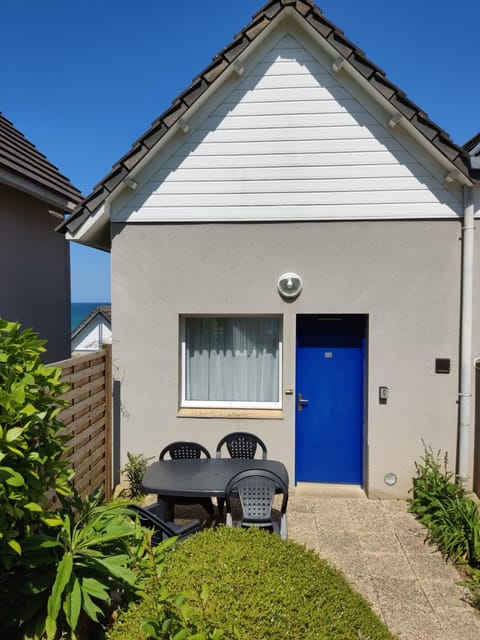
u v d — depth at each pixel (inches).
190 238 246.4
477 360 238.7
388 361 241.8
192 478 184.5
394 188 237.9
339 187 240.1
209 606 87.6
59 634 104.7
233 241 245.1
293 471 246.2
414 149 235.0
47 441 117.3
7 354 112.6
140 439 250.7
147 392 250.1
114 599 116.2
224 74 229.8
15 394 101.7
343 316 256.2
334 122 238.8
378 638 95.7
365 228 240.2
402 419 241.8
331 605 96.5
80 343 629.0
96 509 133.0
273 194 242.7
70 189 351.6
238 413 249.8
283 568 103.5
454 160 223.5
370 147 237.9
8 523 101.6
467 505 197.8
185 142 244.2
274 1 244.8
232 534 119.3
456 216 235.3
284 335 245.1
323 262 242.2
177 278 247.9
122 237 248.2
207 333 261.1
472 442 238.2
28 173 275.7
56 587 99.8
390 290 240.4
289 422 245.8
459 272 237.9
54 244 350.6
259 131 241.8
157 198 246.4
